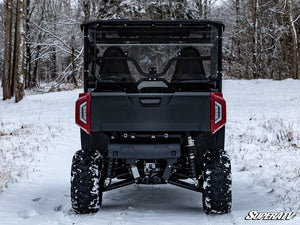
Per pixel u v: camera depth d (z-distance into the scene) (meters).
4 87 29.70
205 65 5.49
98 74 5.50
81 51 38.59
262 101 26.14
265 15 47.59
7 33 29.80
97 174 5.14
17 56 27.81
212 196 4.94
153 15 29.56
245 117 18.08
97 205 5.15
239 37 46.84
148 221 4.84
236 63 48.12
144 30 5.49
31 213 5.43
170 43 5.50
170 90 5.31
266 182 7.44
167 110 5.02
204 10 37.31
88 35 5.51
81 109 5.10
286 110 19.91
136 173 5.12
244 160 9.76
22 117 20.62
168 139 5.14
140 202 6.23
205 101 5.01
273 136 13.15
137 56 5.50
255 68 44.34
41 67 65.44
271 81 37.72
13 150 11.36
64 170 8.97
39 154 10.79
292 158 9.83
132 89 5.21
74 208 5.14
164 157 4.94
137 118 5.03
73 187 5.10
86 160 5.21
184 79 5.49
